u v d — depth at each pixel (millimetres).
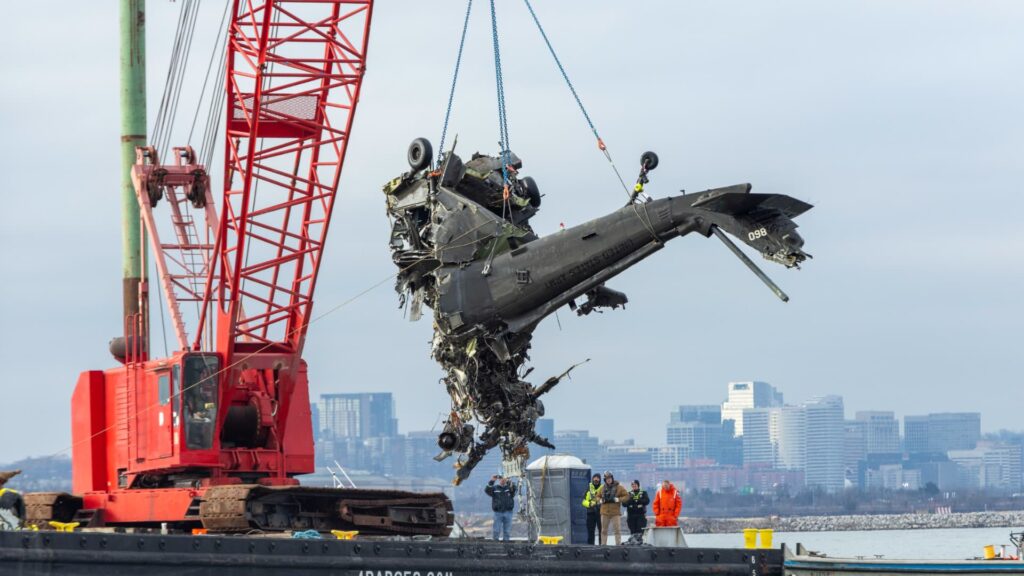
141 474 171625
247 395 173250
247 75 176750
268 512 152500
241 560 123750
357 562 127250
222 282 174250
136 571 120375
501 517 175625
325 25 178625
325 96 180000
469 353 135625
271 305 176625
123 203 198000
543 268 134000
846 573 135250
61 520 168375
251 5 176000
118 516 166500
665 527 147250
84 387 177250
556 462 177375
